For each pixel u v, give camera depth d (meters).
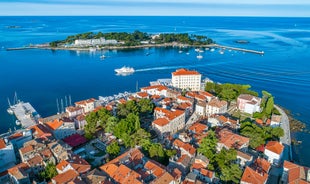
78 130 178.12
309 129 198.88
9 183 121.69
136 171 122.31
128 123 163.75
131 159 130.62
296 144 177.00
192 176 118.12
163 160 139.00
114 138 165.38
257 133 158.62
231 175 121.19
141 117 199.00
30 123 197.75
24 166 125.50
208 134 149.88
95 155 148.12
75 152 147.38
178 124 182.00
